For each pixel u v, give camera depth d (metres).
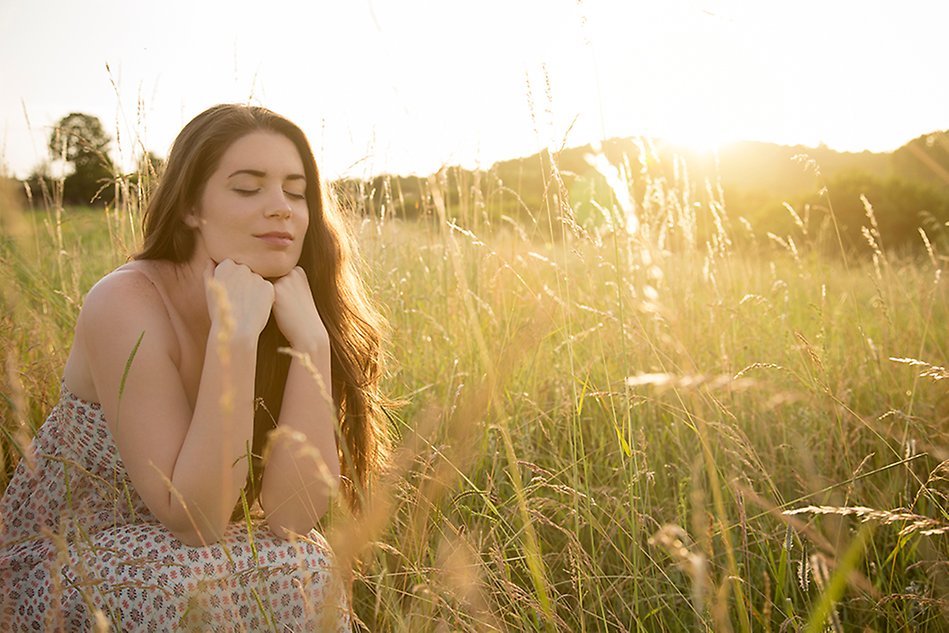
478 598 1.84
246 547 1.91
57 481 2.06
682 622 2.17
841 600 2.29
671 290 3.97
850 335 4.04
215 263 2.14
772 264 5.07
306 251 2.36
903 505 2.48
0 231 3.67
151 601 1.76
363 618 2.27
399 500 2.29
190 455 1.82
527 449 2.90
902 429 2.90
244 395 1.87
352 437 2.40
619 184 2.54
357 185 4.33
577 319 3.42
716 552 2.41
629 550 2.46
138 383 1.91
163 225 2.12
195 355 2.10
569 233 2.76
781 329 3.94
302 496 1.98
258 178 2.09
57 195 3.86
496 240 3.94
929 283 4.39
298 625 1.85
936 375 2.01
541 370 3.48
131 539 1.86
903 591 2.12
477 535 2.29
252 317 1.97
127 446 1.89
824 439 2.96
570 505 2.50
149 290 2.03
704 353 3.50
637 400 3.02
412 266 4.52
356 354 2.46
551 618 1.82
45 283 3.61
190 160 2.07
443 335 3.71
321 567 1.92
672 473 2.78
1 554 1.99
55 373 2.89
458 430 2.13
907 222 13.62
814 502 2.50
